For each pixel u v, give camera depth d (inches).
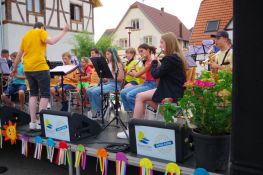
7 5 501.4
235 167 39.0
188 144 94.6
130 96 141.5
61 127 119.6
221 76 83.4
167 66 112.3
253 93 37.0
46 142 123.4
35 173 130.3
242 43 37.5
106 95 165.8
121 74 151.0
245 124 37.9
